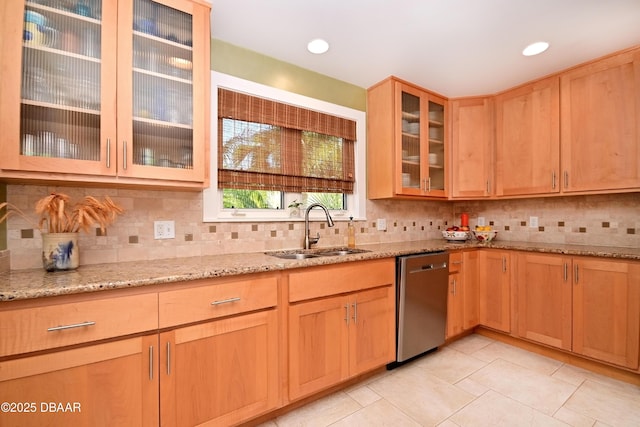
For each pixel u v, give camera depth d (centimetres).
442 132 287
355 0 158
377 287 201
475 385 195
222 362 140
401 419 161
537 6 162
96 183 142
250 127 211
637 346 188
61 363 106
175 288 128
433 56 217
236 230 203
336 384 183
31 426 103
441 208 337
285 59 221
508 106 270
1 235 137
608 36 190
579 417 162
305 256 212
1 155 115
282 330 159
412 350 216
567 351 219
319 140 246
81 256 156
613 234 238
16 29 118
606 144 213
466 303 260
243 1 159
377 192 262
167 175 148
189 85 157
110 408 115
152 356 123
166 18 151
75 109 129
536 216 284
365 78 253
